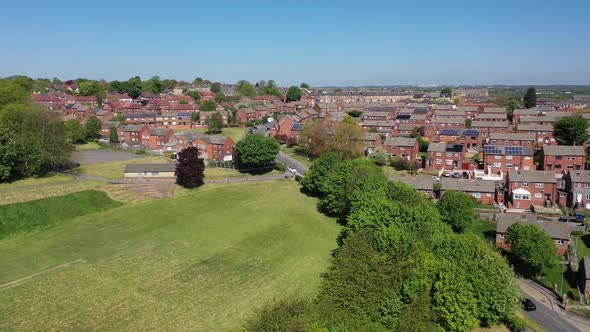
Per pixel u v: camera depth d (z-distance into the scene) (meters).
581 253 87.12
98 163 143.88
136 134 190.75
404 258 67.06
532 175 113.50
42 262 79.25
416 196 93.44
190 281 73.69
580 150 135.00
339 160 120.81
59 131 134.25
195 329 60.88
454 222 94.81
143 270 77.12
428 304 62.22
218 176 135.25
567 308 70.19
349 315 60.38
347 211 101.31
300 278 75.69
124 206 109.25
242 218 102.38
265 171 143.25
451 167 146.62
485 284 62.72
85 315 63.59
